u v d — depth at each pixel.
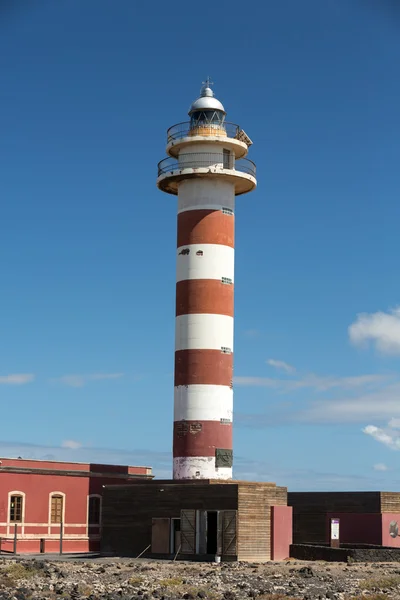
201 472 61.31
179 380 62.97
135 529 60.00
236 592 39.09
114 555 60.50
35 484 64.62
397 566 51.72
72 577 44.06
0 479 62.94
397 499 66.69
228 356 63.34
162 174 65.69
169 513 58.53
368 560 54.69
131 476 70.31
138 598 36.31
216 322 63.03
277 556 57.25
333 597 37.59
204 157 64.81
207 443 61.69
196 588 39.72
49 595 37.41
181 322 63.56
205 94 66.88
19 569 45.50
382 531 64.31
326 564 53.00
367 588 40.75
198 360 62.56
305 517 68.81
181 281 64.12
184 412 62.38
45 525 64.69
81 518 66.69
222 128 66.44
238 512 55.56
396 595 38.53
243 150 66.50
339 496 67.62
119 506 61.00
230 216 65.12
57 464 66.19
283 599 36.53
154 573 46.69
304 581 43.38
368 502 66.19
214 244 63.97
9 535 62.81
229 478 62.06
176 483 60.38
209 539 56.97
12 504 63.31
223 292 63.69
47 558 58.03
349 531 66.00
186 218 64.69
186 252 64.19
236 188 67.19
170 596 37.44
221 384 62.59
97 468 68.38
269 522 57.34
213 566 51.31
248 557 55.66
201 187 64.69
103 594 37.91
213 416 62.00
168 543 58.12
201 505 57.16
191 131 66.00
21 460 64.38
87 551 66.44
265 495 57.50
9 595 36.66
